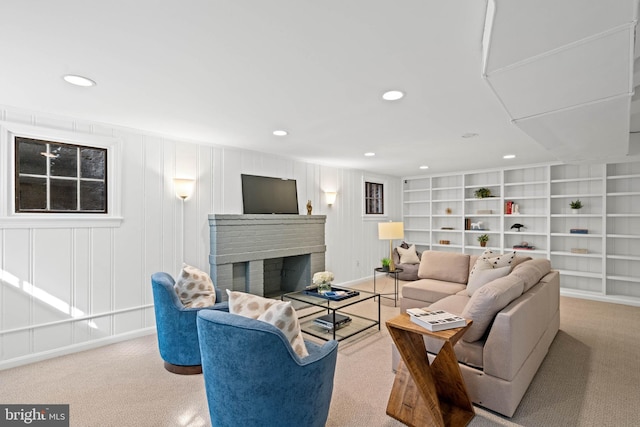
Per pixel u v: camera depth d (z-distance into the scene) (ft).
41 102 8.52
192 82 7.25
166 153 11.98
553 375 8.47
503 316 6.68
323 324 11.64
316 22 5.00
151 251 11.55
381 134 11.81
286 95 8.03
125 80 7.13
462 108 8.98
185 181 12.08
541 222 19.24
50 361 9.31
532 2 3.57
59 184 9.81
